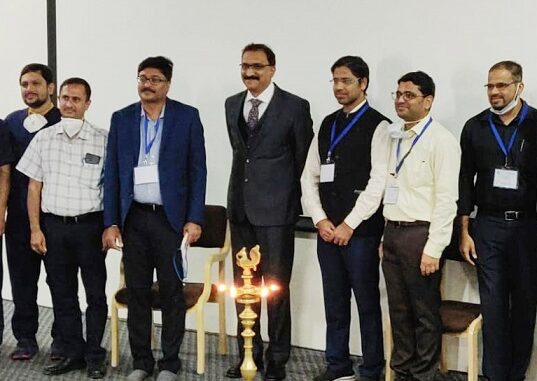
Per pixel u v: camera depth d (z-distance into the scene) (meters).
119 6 4.82
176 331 3.80
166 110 3.73
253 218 3.78
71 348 4.01
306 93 4.25
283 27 4.29
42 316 5.06
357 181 3.61
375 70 4.05
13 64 5.29
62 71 5.07
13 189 4.07
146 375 3.86
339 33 4.13
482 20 3.76
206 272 4.02
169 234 3.71
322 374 3.84
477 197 3.52
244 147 3.81
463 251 3.57
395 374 3.72
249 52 3.73
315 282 4.34
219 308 4.29
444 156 3.38
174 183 3.70
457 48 3.83
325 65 4.18
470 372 3.48
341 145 3.63
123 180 3.73
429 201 3.44
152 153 3.71
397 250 3.51
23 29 5.22
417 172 3.44
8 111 5.35
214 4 4.49
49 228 3.84
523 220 3.42
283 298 3.83
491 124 3.45
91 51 4.95
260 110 3.78
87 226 3.84
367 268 3.64
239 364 3.94
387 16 4.00
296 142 3.77
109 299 5.04
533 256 3.47
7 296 5.48
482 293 3.51
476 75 3.80
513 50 3.71
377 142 3.57
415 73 3.45
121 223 3.77
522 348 3.58
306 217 4.30
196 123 3.77
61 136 3.88
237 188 3.85
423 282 3.47
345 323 3.79
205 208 4.22
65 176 3.84
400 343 3.62
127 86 4.84
